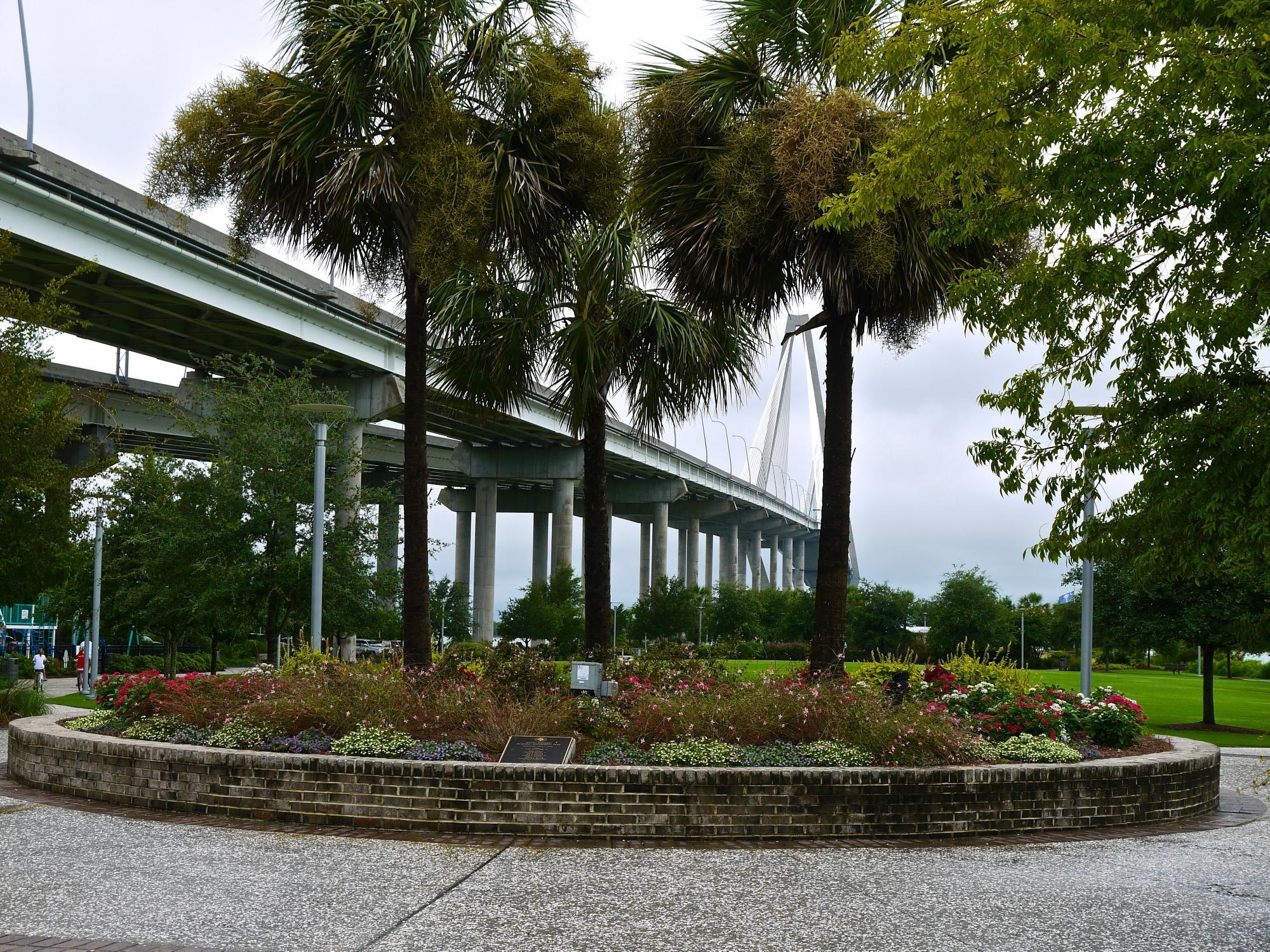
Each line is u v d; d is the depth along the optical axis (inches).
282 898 266.5
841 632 518.9
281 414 1047.6
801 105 469.4
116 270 1312.7
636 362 648.4
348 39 511.2
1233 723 1054.4
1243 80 223.9
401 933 237.6
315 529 770.2
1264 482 219.3
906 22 278.5
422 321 564.7
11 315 783.1
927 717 416.8
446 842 343.6
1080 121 247.0
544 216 550.6
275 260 1583.4
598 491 626.5
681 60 551.2
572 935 237.8
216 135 565.0
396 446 2775.6
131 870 295.1
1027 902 275.7
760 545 5137.8
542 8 560.7
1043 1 239.0
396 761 369.1
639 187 551.8
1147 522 249.3
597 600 619.5
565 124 538.0
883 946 233.9
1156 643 984.3
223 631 1162.6
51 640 2315.5
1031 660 3149.6
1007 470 273.0
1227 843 370.9
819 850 341.1
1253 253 227.1
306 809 372.2
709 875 302.7
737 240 498.0
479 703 442.3
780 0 533.6
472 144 535.8
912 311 524.4
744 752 399.9
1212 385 238.5
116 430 1042.1
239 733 428.5
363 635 1219.9
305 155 532.7
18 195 1165.1
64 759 435.2
